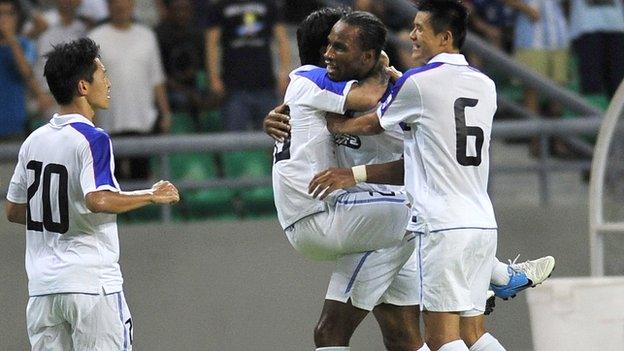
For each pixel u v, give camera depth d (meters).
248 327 27.70
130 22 29.98
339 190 18.86
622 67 33.66
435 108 17.67
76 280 17.83
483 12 34.62
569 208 28.75
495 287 19.84
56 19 32.16
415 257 19.31
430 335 18.08
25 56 31.52
